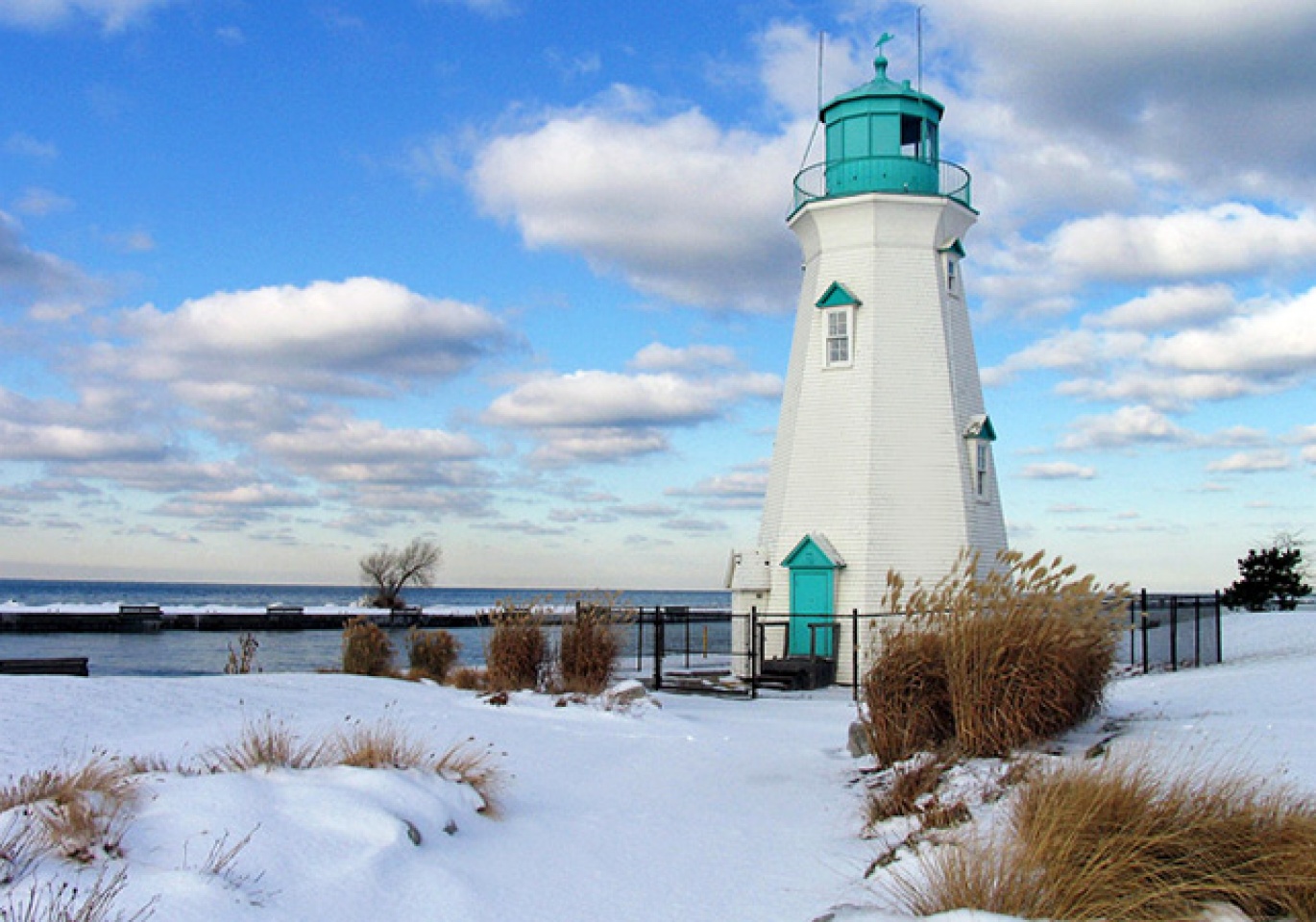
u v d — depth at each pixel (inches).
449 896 267.1
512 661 748.0
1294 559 1750.7
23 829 251.0
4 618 2551.7
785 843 351.3
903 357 1072.2
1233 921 236.1
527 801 389.7
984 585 468.4
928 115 1124.5
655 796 419.2
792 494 1084.5
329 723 507.2
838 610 1032.8
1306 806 275.9
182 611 3139.8
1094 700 506.0
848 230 1104.8
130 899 222.4
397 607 3265.3
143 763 375.2
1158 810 271.1
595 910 275.0
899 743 460.8
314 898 247.6
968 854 277.3
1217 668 847.1
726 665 1251.2
